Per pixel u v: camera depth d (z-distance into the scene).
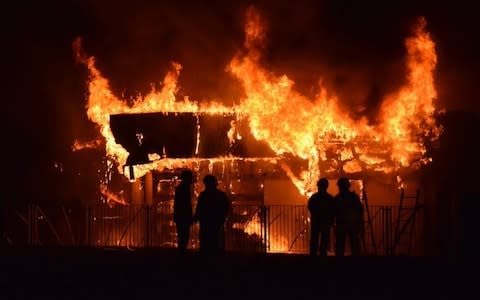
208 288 16.41
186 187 21.50
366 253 25.77
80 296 15.32
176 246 27.58
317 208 21.70
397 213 26.88
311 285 16.89
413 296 15.23
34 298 15.10
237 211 27.78
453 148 27.77
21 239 29.55
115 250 25.09
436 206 26.67
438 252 26.09
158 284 17.06
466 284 17.11
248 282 17.41
